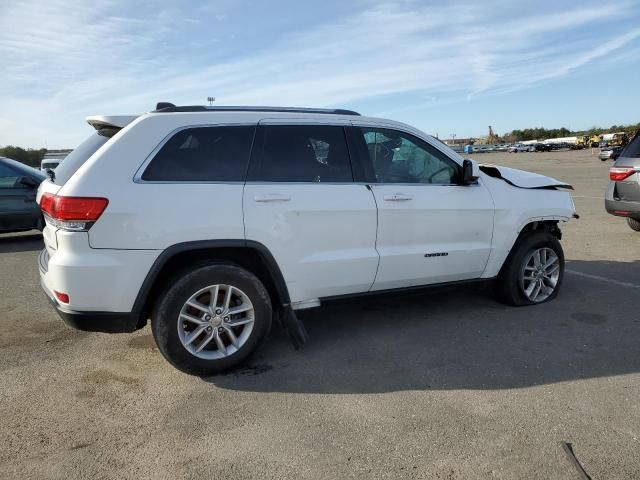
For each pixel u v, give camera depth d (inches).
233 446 111.2
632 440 110.2
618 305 200.7
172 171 139.3
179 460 106.6
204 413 125.3
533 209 192.9
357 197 158.7
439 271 177.0
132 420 122.6
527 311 195.6
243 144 148.6
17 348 166.7
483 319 187.3
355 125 165.5
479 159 2111.2
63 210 128.8
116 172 133.6
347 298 163.0
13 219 355.6
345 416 122.5
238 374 146.4
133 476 101.7
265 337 150.6
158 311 136.7
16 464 105.7
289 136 154.9
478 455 106.1
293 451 108.9
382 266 164.4
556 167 1350.9
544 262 203.6
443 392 133.3
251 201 144.3
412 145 174.4
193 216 137.6
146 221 133.0
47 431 118.0
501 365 148.7
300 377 143.9
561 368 145.9
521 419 119.3
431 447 109.2
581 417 119.7
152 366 152.9
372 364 151.4
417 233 170.2
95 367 152.3
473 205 179.8
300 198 150.5
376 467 103.0
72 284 129.3
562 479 98.5
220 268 141.0
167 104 158.1
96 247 130.3
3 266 290.4
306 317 192.4
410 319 188.9
